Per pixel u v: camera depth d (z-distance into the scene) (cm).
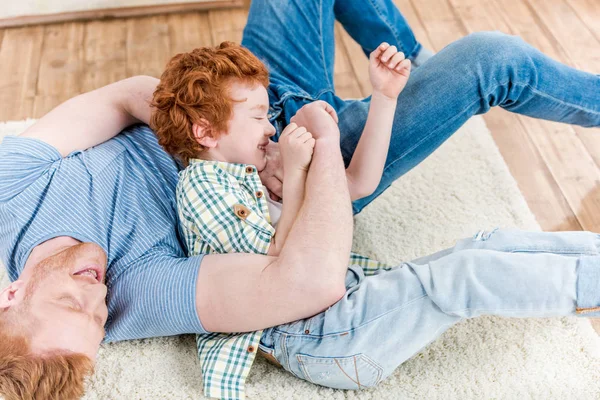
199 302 110
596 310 104
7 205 113
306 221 109
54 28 227
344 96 203
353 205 141
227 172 119
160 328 115
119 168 124
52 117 123
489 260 108
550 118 137
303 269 106
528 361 130
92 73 211
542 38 216
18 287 104
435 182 171
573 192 171
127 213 120
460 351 132
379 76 120
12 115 197
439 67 129
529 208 167
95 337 107
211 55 119
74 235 113
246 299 108
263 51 150
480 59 125
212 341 118
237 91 117
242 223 113
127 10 231
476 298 107
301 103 140
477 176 172
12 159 115
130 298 113
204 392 115
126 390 125
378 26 162
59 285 104
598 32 219
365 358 110
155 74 211
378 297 110
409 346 111
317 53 150
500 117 191
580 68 205
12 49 220
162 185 127
